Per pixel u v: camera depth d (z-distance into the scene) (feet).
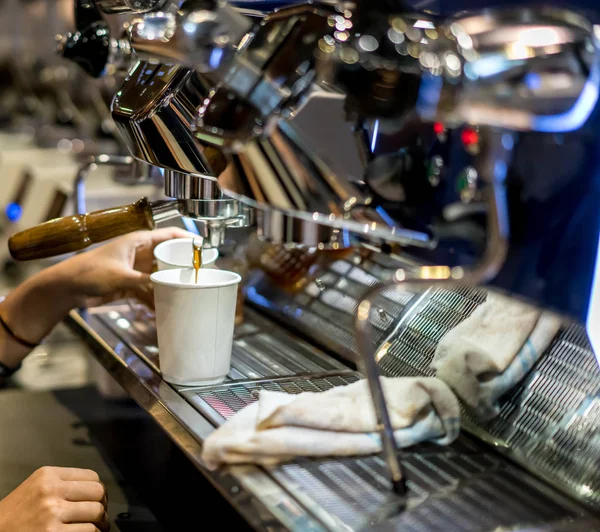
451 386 2.66
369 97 1.79
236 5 2.67
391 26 1.77
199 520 2.91
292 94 1.81
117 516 2.95
